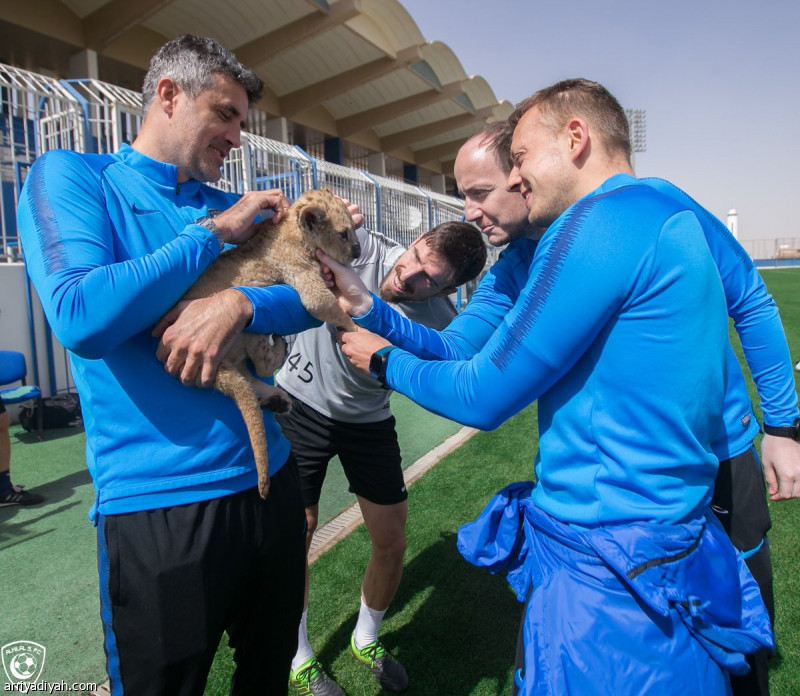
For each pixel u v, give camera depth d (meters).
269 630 2.22
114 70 15.93
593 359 1.62
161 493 1.84
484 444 6.73
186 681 1.89
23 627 3.38
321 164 12.54
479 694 2.94
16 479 5.81
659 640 1.51
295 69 19.48
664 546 1.54
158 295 1.70
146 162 2.14
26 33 13.37
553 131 1.78
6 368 6.83
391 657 3.06
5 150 9.55
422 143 31.31
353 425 3.07
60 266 1.67
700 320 1.54
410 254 3.06
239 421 2.01
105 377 1.87
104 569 1.87
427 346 2.32
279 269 2.52
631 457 1.59
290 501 2.25
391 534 3.07
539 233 2.51
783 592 3.62
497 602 3.70
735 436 2.28
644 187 1.66
